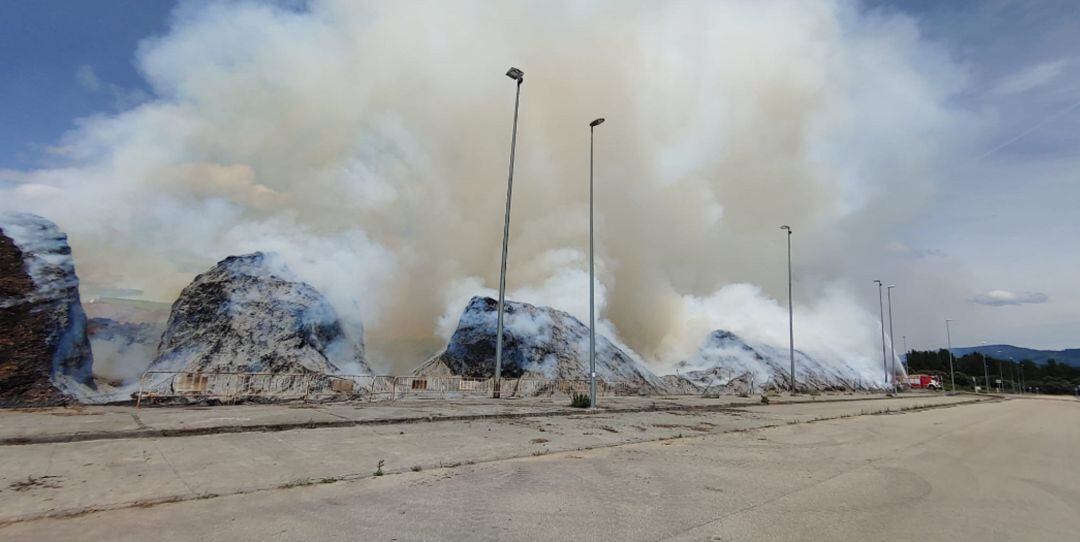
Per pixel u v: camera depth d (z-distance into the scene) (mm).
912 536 6168
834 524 6535
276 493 7172
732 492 8148
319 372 24703
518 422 16203
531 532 5816
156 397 17578
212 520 5879
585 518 6430
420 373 33844
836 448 13930
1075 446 16859
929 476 10328
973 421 26297
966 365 161875
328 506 6621
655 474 9367
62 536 5191
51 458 8406
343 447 10562
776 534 6027
